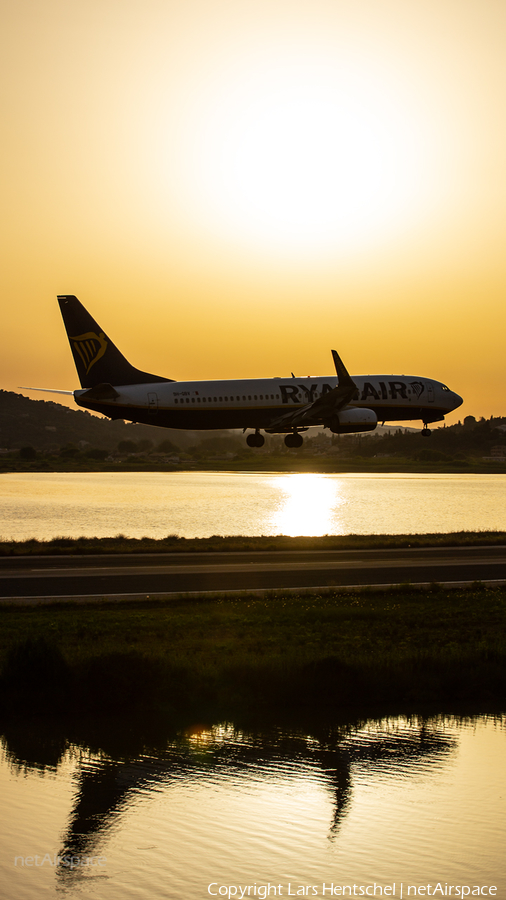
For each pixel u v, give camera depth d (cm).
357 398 14300
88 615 6631
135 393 13425
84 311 14225
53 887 2836
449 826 3328
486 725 4600
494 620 6769
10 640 5653
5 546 12388
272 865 2983
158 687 4756
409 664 5178
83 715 4572
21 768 3884
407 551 11719
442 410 14862
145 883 2858
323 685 4875
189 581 8675
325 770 3900
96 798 3556
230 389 13612
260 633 6128
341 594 7831
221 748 4175
